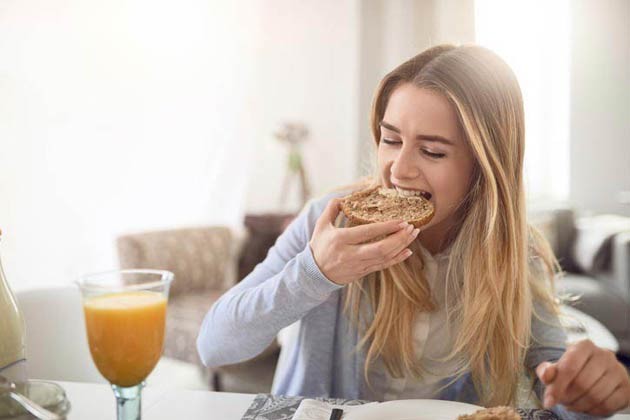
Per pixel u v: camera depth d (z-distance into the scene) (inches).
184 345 106.7
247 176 166.9
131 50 144.1
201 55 156.8
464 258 46.3
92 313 29.3
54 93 133.9
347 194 51.6
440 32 149.4
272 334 43.3
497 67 42.3
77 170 138.5
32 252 134.3
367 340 49.1
